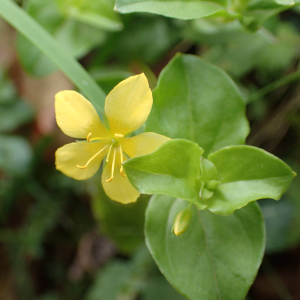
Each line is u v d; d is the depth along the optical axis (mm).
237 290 106
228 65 131
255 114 133
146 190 101
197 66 110
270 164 103
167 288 127
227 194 105
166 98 110
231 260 107
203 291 106
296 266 131
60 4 123
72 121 103
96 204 128
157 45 131
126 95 102
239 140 110
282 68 131
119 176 106
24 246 135
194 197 103
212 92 110
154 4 107
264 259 132
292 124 132
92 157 104
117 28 125
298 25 134
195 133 110
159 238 107
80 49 126
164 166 103
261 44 130
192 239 107
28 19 109
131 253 132
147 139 104
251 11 113
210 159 105
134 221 128
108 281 131
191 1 109
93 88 109
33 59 125
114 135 104
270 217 131
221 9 110
